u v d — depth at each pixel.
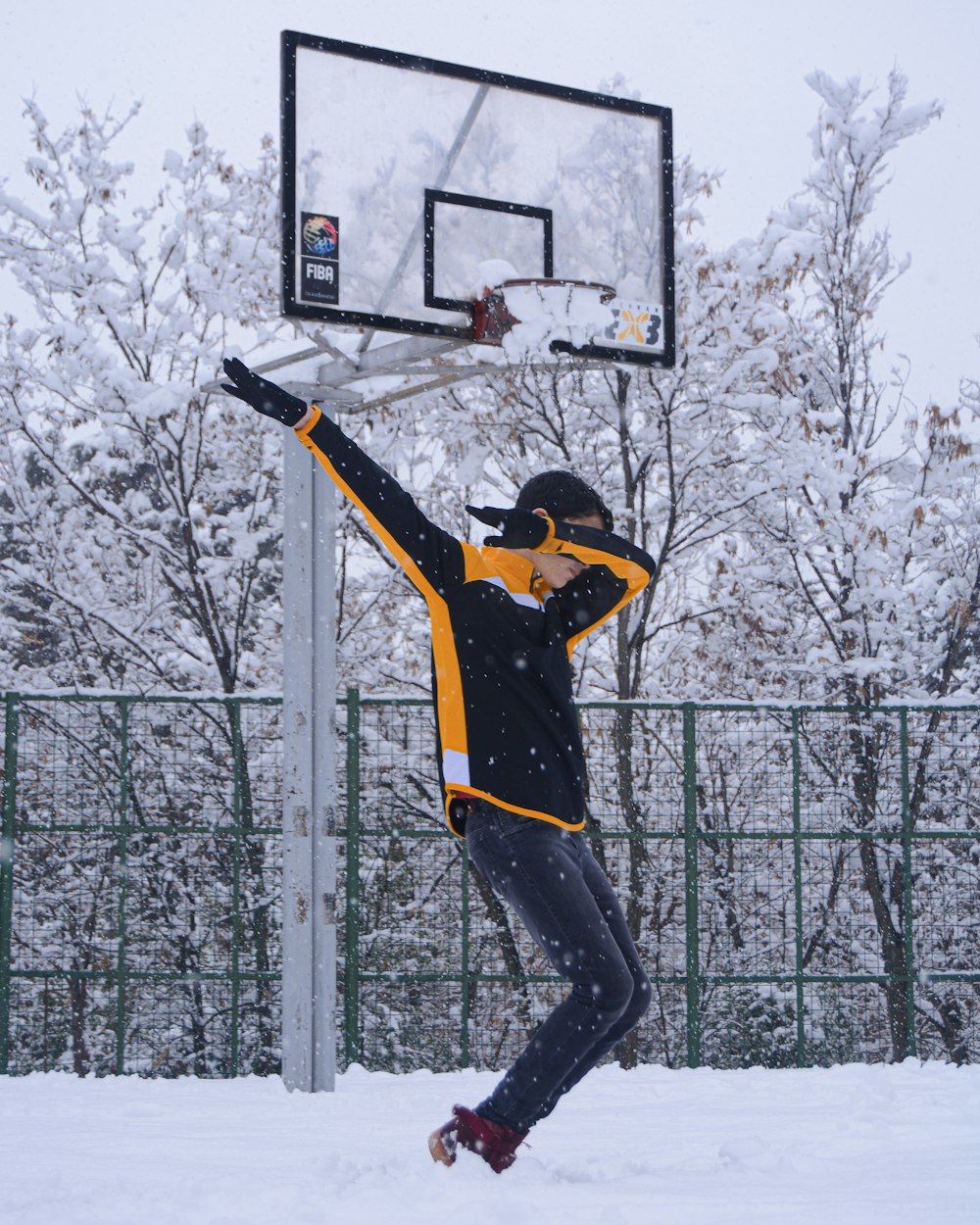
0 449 10.73
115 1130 4.28
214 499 10.79
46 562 10.65
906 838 7.62
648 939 7.66
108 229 10.71
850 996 7.70
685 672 11.35
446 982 7.20
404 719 7.32
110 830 7.01
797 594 11.09
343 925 7.11
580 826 3.03
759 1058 7.66
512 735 2.94
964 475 11.18
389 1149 3.75
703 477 10.92
